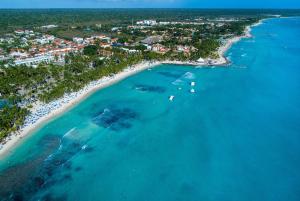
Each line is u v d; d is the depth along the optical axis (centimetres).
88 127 13362
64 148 11619
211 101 16488
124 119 14288
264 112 14875
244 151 11462
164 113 14975
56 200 8994
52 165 10569
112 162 10856
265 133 12750
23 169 10294
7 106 13700
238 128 13238
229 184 9688
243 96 17150
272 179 9875
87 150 11569
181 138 12488
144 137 12606
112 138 12500
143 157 11175
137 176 10119
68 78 18562
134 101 16638
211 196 9175
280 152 11344
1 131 11956
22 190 9331
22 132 12488
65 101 15925
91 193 9331
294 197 9075
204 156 11188
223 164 10694
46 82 18638
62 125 13425
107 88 18775
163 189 9506
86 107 15575
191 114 14812
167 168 10525
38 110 14538
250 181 9812
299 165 10569
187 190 9450
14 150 11288
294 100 16388
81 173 10225
